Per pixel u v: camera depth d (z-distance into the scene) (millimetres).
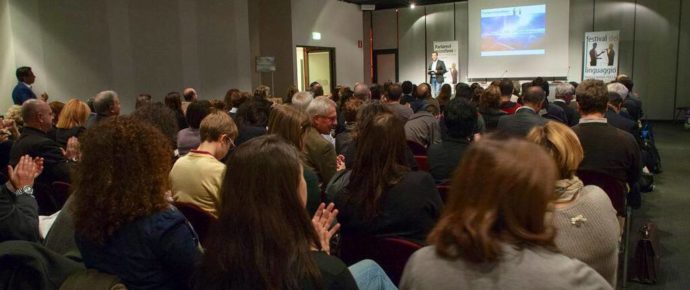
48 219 2291
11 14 6242
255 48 11641
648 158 5922
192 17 8859
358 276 1688
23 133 3275
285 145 1172
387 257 1867
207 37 9203
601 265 1551
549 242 896
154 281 1391
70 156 3195
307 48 12453
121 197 1352
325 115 3578
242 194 1107
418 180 1864
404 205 1833
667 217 4559
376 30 15906
